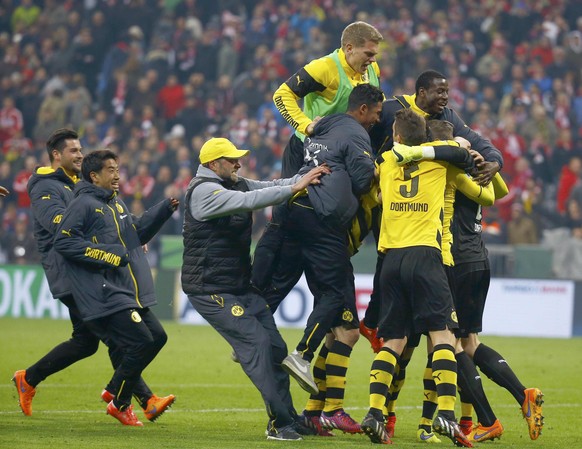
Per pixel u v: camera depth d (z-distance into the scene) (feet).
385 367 48.16
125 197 147.95
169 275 135.95
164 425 54.85
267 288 53.72
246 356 50.11
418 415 61.77
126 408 54.29
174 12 181.06
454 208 51.98
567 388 75.05
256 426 55.11
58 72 178.81
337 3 174.50
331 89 55.16
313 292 52.65
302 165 56.59
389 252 48.83
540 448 48.42
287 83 54.95
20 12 188.75
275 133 155.74
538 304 123.65
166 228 144.15
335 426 52.29
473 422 58.18
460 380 51.24
